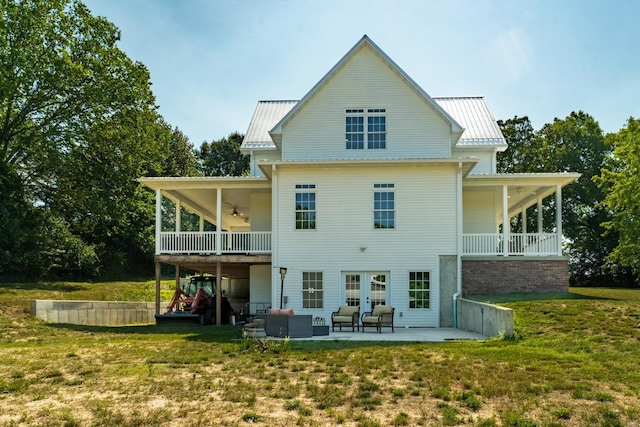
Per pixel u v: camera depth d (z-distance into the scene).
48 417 7.71
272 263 21.44
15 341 15.81
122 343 14.90
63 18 28.33
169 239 22.52
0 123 28.47
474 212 24.59
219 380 9.92
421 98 22.61
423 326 20.86
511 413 7.76
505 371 10.41
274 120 29.80
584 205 46.06
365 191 21.53
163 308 28.84
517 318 16.19
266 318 16.67
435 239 21.22
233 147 65.44
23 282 33.31
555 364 11.01
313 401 8.54
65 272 38.34
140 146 30.34
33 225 29.38
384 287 21.19
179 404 8.38
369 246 21.30
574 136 46.06
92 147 29.33
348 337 16.36
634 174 33.91
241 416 7.76
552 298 19.41
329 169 21.64
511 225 48.16
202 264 24.31
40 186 30.31
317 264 21.31
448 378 9.80
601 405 8.20
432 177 21.42
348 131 22.64
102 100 27.80
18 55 25.95
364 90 22.78
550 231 46.38
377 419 7.61
